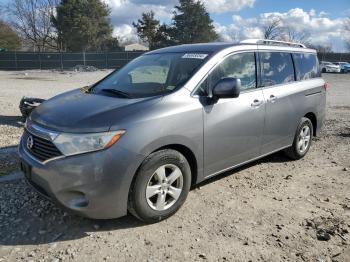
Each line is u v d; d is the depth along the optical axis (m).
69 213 3.99
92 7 63.88
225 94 4.27
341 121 10.05
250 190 5.02
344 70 46.91
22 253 3.51
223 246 3.68
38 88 20.08
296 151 6.19
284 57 5.87
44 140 3.78
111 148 3.56
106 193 3.59
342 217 4.31
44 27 67.75
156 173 3.90
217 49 4.81
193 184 4.47
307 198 4.84
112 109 3.82
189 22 62.75
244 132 4.88
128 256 3.49
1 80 27.34
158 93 4.24
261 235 3.89
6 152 6.41
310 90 6.26
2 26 66.12
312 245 3.73
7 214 4.20
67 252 3.53
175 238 3.79
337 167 6.09
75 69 45.28
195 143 4.24
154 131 3.79
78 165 3.53
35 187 3.96
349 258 3.54
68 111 3.93
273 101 5.35
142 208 3.84
